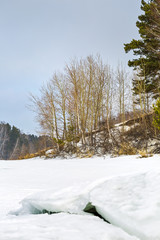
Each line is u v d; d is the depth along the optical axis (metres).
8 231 1.13
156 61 15.95
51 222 1.35
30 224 1.29
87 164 9.23
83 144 16.42
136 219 1.25
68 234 1.13
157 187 1.56
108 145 15.04
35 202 2.01
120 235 1.18
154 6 15.48
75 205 1.79
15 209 2.41
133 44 16.80
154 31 16.19
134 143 14.19
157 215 1.23
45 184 4.47
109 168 6.96
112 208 1.45
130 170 6.11
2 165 9.78
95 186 1.96
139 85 15.78
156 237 1.08
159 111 10.73
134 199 1.49
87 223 1.35
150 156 10.73
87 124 18.17
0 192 3.59
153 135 13.66
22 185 4.37
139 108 17.45
